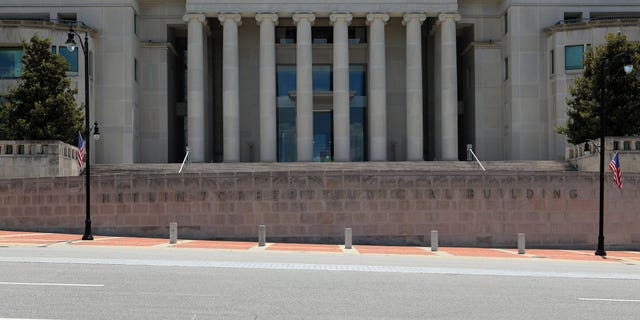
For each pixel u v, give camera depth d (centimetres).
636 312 1295
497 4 6150
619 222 3641
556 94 5591
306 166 4853
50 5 5731
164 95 6047
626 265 2544
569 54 5569
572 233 3641
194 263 2081
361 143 6350
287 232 3616
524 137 5797
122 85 5728
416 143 5778
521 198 3647
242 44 6319
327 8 5778
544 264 2470
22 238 3147
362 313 1233
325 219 3625
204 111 5912
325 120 6412
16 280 1586
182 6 6088
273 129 5778
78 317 1149
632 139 4025
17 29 5222
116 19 5750
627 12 5822
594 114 4297
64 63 4362
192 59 5753
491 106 6116
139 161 5994
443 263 2355
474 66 6147
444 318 1202
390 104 6350
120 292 1423
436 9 5812
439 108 6012
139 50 6022
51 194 3616
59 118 4228
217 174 3622
